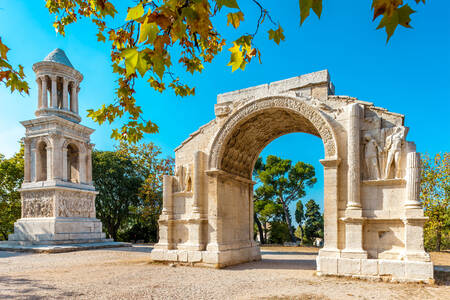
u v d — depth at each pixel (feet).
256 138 82.02
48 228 114.11
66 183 123.44
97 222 132.05
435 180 125.90
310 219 225.97
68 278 55.42
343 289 47.50
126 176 186.60
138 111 25.07
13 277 56.59
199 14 14.06
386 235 56.49
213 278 55.93
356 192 58.23
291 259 87.86
